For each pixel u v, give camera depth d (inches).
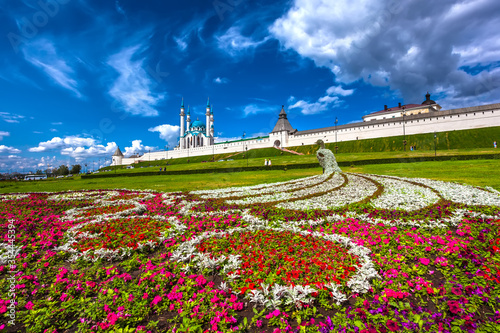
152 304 187.6
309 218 384.5
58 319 181.2
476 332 148.4
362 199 490.0
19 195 776.9
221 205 506.9
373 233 303.0
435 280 206.2
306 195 557.0
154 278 216.4
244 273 224.4
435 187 579.5
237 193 674.8
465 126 2847.0
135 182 1296.8
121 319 170.4
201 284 209.9
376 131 3430.1
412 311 168.6
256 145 4411.9
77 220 429.7
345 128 3681.1
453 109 3024.1
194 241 297.4
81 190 888.3
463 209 376.2
